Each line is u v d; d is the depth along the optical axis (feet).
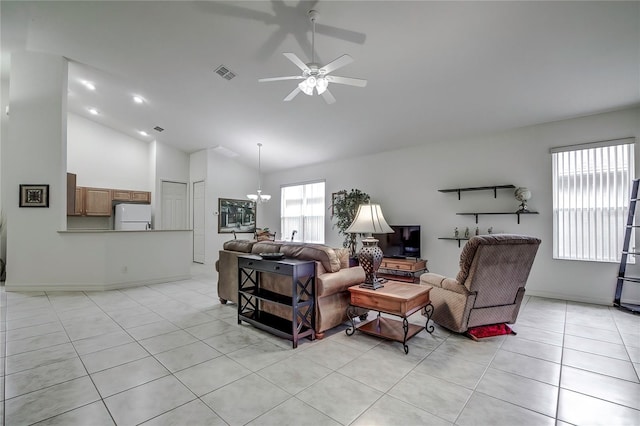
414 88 13.34
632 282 12.46
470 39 10.29
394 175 19.60
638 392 6.49
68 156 22.48
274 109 17.16
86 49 14.46
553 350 8.57
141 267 17.11
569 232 13.80
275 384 6.82
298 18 10.40
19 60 15.05
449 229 17.15
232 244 13.15
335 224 21.93
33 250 15.28
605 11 8.62
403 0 9.16
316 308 9.40
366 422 5.53
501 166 15.53
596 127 13.20
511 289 9.62
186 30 11.99
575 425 5.45
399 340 8.81
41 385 6.74
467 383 6.85
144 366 7.66
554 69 11.03
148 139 25.85
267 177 28.63
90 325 10.62
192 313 12.04
